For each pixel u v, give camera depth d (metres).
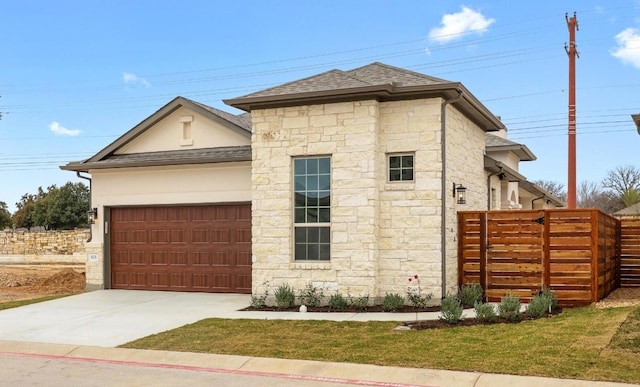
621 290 14.12
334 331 10.20
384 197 12.91
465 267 13.22
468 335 9.34
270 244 13.48
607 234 13.24
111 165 16.70
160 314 12.66
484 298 12.91
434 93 12.58
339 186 12.95
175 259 16.48
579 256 12.04
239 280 15.73
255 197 13.67
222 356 8.81
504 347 8.44
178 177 16.36
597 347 8.05
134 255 17.00
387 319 11.20
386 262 12.84
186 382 7.59
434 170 12.57
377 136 12.90
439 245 12.47
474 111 14.38
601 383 6.72
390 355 8.37
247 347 9.26
